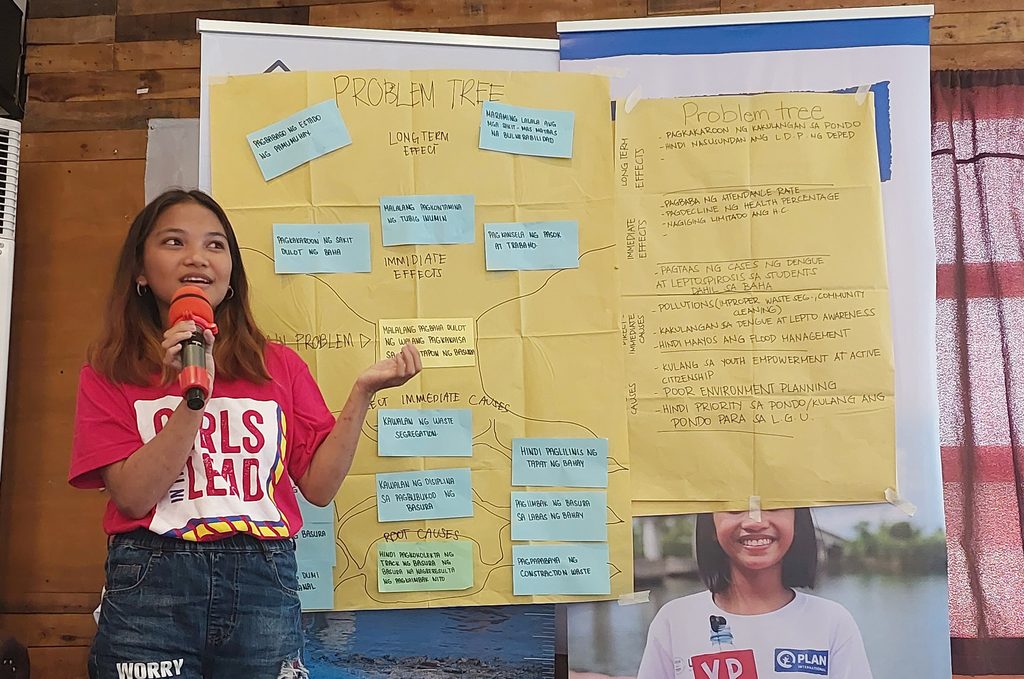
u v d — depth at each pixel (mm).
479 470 1969
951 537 2174
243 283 1691
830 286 2010
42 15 2447
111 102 2404
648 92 2051
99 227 2355
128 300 1595
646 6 2348
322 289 1968
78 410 1529
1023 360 2201
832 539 1983
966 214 2240
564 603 1968
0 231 2180
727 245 2023
